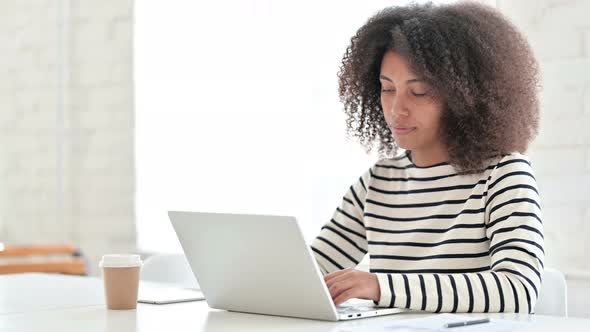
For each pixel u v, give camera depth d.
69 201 3.49
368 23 1.72
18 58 3.63
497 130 1.55
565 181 2.19
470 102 1.53
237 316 1.33
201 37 3.04
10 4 3.65
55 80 3.51
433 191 1.59
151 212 3.22
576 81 2.16
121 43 3.31
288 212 2.79
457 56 1.55
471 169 1.53
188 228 1.35
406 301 1.30
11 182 3.65
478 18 1.61
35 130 3.58
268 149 2.85
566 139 2.18
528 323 1.18
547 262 2.22
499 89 1.56
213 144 3.01
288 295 1.28
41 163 3.56
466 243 1.51
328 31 2.68
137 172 3.25
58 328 1.21
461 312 1.32
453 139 1.57
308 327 1.20
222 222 1.29
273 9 2.83
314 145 2.72
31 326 1.23
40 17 3.56
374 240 1.63
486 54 1.57
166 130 3.16
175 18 3.12
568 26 2.18
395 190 1.66
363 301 1.47
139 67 3.25
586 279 2.12
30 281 1.85
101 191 3.38
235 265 1.32
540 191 2.23
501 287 1.32
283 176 2.80
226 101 2.97
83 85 3.44
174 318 1.31
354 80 1.76
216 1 2.99
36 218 3.58
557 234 2.20
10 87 3.65
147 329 1.20
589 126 2.14
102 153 3.38
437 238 1.55
